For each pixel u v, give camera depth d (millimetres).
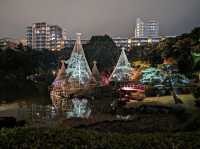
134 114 23891
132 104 30562
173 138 8234
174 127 16219
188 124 15609
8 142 7496
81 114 27219
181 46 32562
